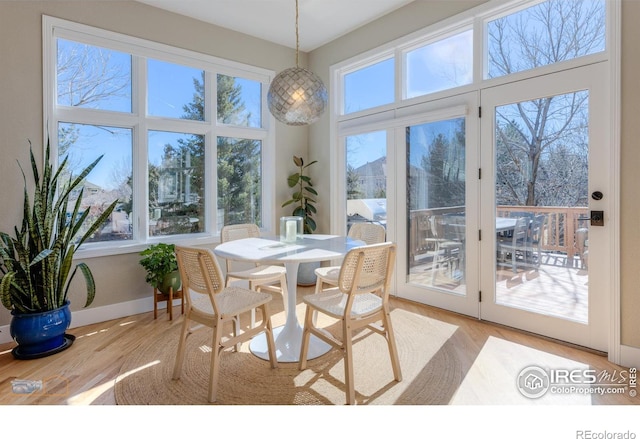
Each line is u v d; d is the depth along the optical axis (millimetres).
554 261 2572
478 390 1961
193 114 3721
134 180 3355
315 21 3715
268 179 4297
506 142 2801
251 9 3457
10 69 2652
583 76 2371
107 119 3150
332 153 4242
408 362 2283
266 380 2082
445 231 3234
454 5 3039
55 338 2500
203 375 2139
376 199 3842
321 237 2883
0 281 2238
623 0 2133
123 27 3178
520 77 2680
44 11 2783
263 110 4281
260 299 2164
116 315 3160
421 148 3400
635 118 2121
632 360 2172
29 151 2744
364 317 1979
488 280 2932
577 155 2432
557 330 2555
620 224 2201
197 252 1862
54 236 2646
